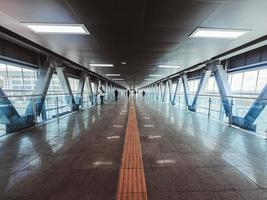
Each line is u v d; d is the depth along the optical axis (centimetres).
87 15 278
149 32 357
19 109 495
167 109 1052
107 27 331
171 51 538
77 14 275
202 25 317
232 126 555
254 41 441
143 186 208
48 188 204
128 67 940
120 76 1545
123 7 251
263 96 459
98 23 312
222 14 271
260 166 265
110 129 507
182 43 444
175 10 259
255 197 189
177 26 324
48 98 646
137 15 278
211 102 725
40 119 600
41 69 655
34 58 682
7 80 638
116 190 200
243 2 233
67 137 419
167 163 273
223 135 444
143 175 235
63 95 789
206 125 571
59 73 826
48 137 419
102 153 315
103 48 505
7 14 275
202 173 241
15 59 565
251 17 281
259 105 458
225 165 267
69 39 414
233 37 389
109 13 271
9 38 459
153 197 188
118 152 320
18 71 670
